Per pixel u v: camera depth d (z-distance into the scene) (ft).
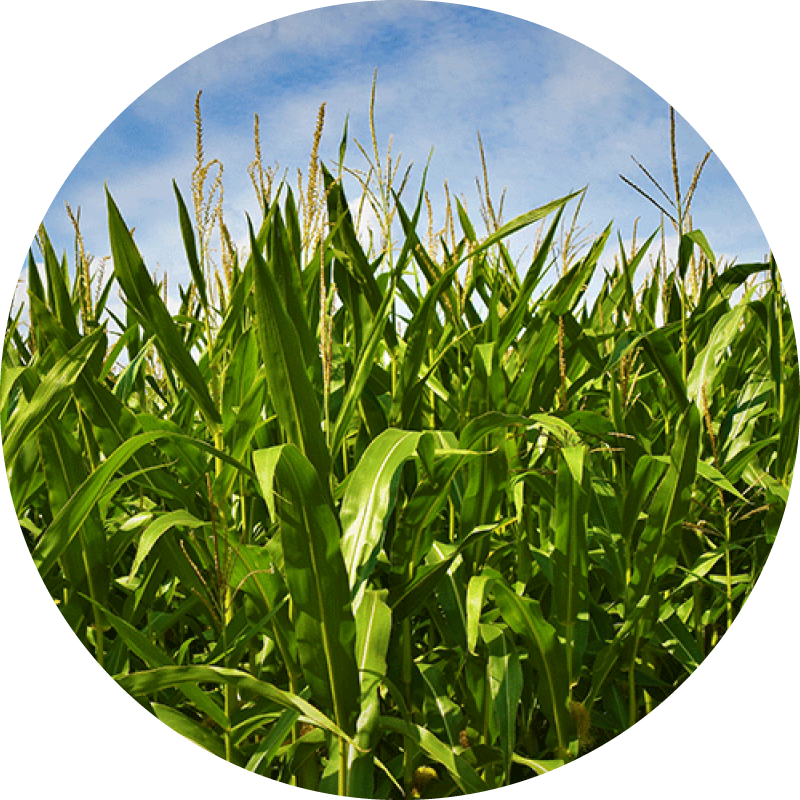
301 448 4.12
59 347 5.08
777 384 6.30
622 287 7.23
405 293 6.63
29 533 6.50
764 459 7.12
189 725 4.78
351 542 4.04
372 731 4.21
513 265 7.07
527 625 4.64
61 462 4.99
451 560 4.41
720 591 5.87
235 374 5.28
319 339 5.49
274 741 4.62
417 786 4.97
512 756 4.69
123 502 6.27
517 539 5.66
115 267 4.62
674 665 6.29
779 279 6.43
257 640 5.32
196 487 4.86
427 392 6.38
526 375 5.65
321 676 3.96
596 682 5.08
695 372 6.07
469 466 5.12
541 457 5.78
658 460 5.03
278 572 4.62
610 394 6.00
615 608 5.93
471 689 4.99
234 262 5.45
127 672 5.19
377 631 4.28
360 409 5.34
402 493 5.26
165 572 5.59
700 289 6.56
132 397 7.77
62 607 5.25
